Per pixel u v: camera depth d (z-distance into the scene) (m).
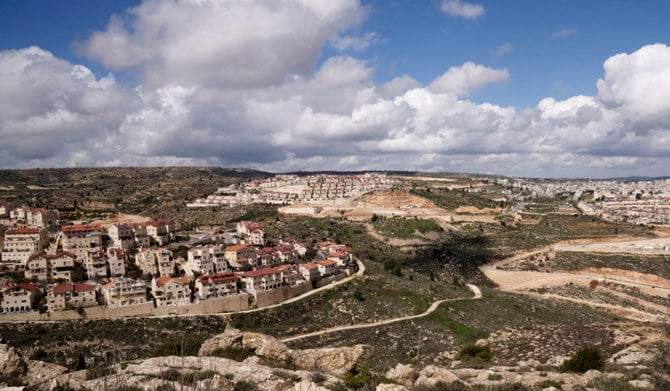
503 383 53.78
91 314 126.81
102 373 47.50
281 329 131.25
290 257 192.50
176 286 140.38
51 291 126.25
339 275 182.88
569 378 58.00
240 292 151.25
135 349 111.88
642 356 70.69
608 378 55.94
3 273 145.25
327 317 143.12
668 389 50.78
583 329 105.44
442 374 54.59
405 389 46.69
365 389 47.09
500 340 102.75
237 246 181.25
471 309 156.62
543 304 179.25
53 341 109.62
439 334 129.75
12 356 50.88
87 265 152.00
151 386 42.78
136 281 137.12
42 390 44.78
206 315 135.62
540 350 86.44
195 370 47.19
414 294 168.12
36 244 164.38
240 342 59.88
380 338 123.00
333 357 57.09
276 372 48.38
